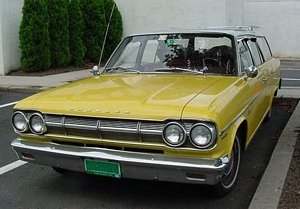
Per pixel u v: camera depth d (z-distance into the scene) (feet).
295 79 44.93
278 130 22.95
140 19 58.44
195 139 11.59
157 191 14.83
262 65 20.20
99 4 56.13
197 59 16.76
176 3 55.98
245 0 73.15
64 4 49.83
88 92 13.93
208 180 11.84
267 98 21.18
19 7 48.16
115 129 12.26
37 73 46.65
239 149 15.01
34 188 15.38
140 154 12.18
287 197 13.58
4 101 33.47
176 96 12.87
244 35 18.71
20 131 13.67
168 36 17.85
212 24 54.54
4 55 46.11
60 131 13.10
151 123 11.91
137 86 14.37
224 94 13.34
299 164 16.60
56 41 49.34
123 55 18.19
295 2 71.26
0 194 14.88
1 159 18.75
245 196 14.47
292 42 72.28
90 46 55.98
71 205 13.92
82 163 12.98
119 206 13.78
